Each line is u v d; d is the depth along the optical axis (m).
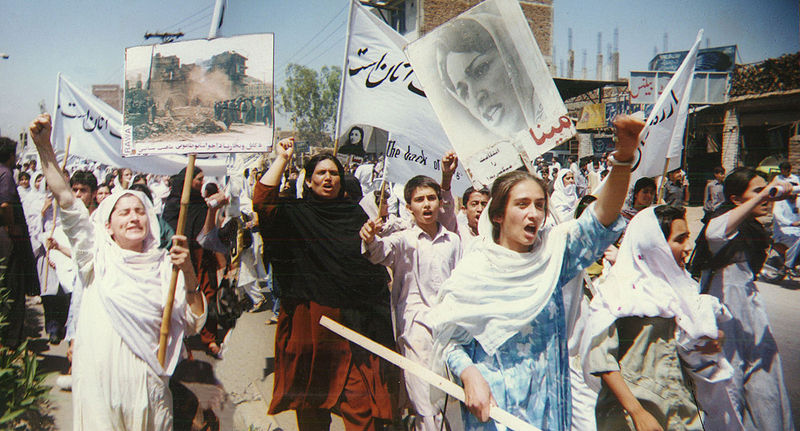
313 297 3.23
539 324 2.07
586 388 2.84
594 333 2.36
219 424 3.09
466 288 2.09
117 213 2.73
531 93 2.74
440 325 2.12
